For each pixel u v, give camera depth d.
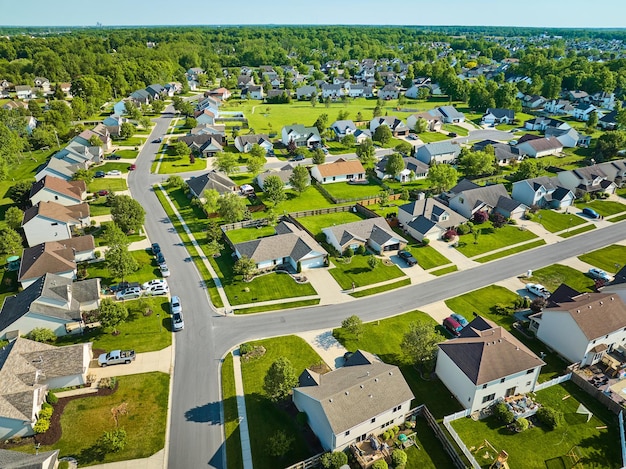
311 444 41.81
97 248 77.12
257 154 122.38
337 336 57.00
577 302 55.00
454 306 63.50
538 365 46.62
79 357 48.84
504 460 39.19
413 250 78.81
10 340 53.16
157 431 43.06
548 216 92.69
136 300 62.88
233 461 40.25
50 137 134.75
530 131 166.38
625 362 52.50
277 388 44.53
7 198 97.19
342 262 74.44
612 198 101.94
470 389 44.72
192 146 133.38
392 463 39.75
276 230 83.06
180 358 52.72
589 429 43.91
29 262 66.62
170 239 81.00
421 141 152.50
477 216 88.75
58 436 42.16
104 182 107.31
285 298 64.81
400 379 44.91
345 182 113.06
